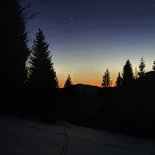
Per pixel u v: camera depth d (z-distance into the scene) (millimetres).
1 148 6223
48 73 32719
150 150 12875
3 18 16062
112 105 33562
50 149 7527
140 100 30203
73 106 38594
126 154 9891
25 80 25781
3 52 18281
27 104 22922
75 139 11758
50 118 22969
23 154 6086
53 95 29922
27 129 11664
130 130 27094
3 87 20781
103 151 9500
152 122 27141
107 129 28781
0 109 20312
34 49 47469
